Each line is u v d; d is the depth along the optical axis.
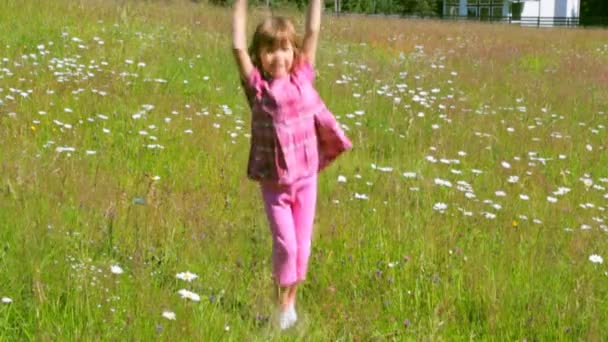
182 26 14.30
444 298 3.88
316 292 3.97
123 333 3.16
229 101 9.06
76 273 3.66
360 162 6.94
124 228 4.43
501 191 6.11
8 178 4.91
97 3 14.26
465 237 4.85
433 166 6.93
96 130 6.90
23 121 6.80
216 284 3.87
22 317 3.30
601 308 3.90
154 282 3.74
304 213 3.70
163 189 5.46
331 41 15.73
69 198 4.90
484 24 28.70
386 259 4.38
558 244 4.93
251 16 16.30
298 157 3.63
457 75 12.85
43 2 13.05
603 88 13.11
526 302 3.89
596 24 46.66
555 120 9.73
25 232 4.05
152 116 7.60
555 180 7.00
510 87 12.45
